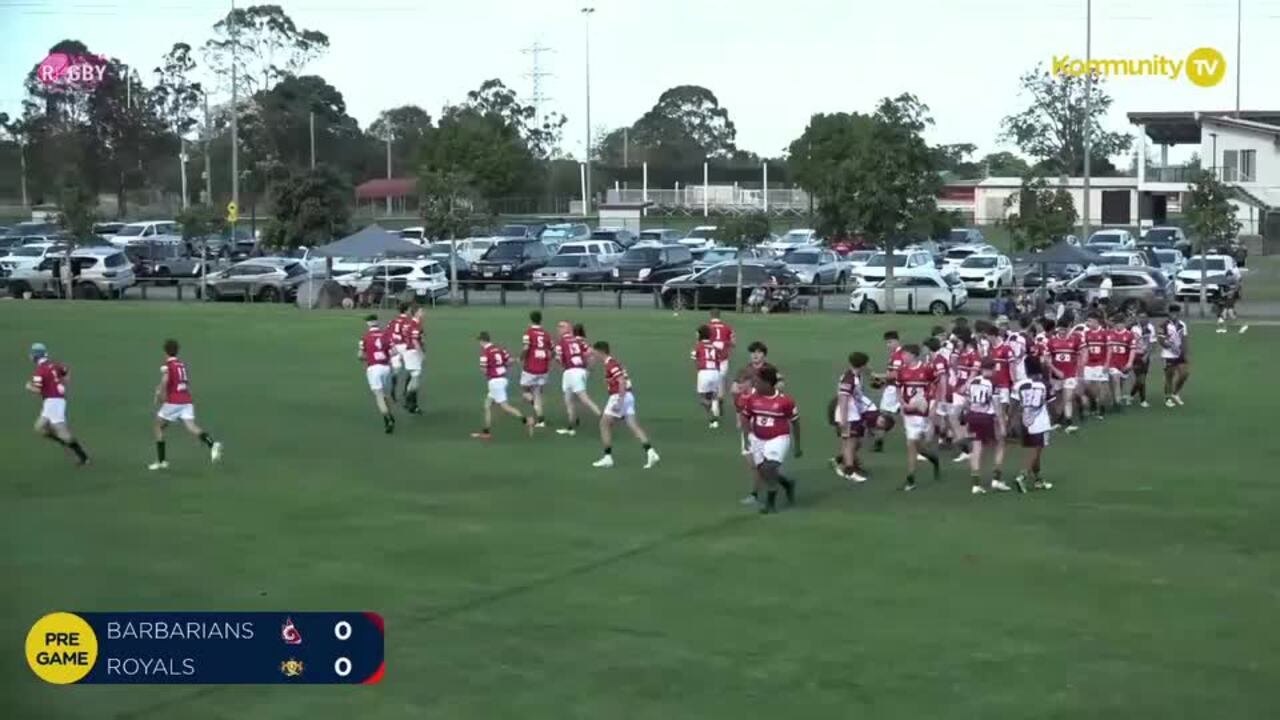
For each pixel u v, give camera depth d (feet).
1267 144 250.78
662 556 54.70
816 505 63.93
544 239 234.58
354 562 53.93
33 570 52.85
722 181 395.96
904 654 43.24
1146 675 41.42
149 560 54.34
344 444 80.43
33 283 192.44
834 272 192.24
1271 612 47.37
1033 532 58.59
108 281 190.60
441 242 222.07
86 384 105.50
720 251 205.87
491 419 89.56
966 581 51.11
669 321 149.59
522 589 50.21
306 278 177.27
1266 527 59.31
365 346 84.69
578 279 190.60
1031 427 66.74
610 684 40.88
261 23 349.61
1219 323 138.62
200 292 187.42
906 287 158.61
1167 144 276.41
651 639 44.75
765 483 62.59
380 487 68.23
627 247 218.38
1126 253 177.68
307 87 370.53
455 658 43.14
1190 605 48.16
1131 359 90.07
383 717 38.70
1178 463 73.56
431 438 82.48
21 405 95.76
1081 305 136.26
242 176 341.41
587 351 84.48
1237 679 41.06
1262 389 100.63
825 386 102.01
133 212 371.76
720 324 88.22
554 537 57.77
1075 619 46.68
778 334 135.95
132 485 68.90
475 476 70.85
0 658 43.60
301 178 198.70
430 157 299.79
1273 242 244.63
